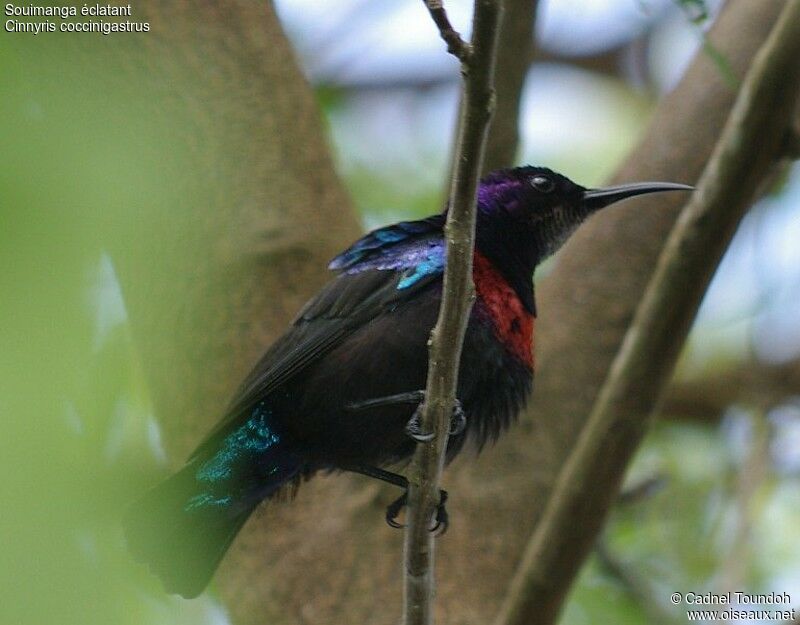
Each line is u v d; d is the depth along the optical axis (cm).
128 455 859
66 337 334
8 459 324
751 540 1319
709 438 1677
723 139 949
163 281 1028
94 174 355
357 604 1002
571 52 2003
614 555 1453
